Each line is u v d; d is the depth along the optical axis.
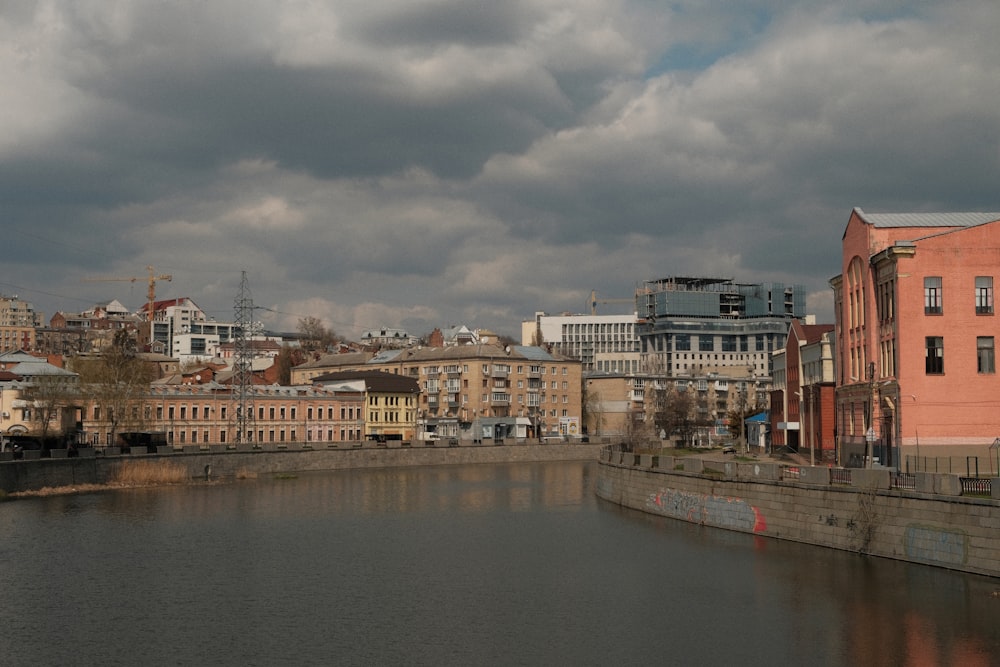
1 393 160.25
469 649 54.41
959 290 88.94
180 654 53.69
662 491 105.25
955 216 100.44
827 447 120.38
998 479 61.94
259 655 53.47
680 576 71.38
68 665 51.81
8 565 77.62
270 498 130.12
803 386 137.38
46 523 101.12
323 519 107.12
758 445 180.00
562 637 56.56
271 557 81.94
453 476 173.12
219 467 167.12
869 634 54.53
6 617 61.31
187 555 82.69
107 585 70.50
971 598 59.88
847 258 106.31
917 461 83.62
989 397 88.31
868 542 73.00
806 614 59.25
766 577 69.12
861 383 100.00
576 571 74.75
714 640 55.22
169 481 152.12
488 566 77.44
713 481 94.12
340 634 57.47
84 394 161.50
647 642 55.22
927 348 88.62
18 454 131.12
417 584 70.88
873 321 97.00
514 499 129.25
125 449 155.12
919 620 56.44
